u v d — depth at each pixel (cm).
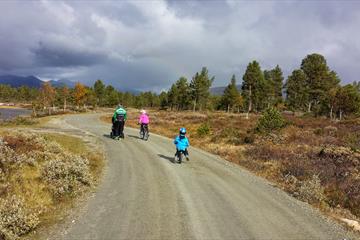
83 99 7769
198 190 994
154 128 3306
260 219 785
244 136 2361
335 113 5862
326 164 1453
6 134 1193
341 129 2694
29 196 780
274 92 8212
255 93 7062
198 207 834
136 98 12312
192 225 710
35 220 655
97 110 8631
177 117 4784
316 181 1138
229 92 8306
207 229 694
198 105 9081
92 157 1345
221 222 741
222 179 1177
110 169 1204
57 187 870
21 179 841
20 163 912
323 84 6378
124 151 1603
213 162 1527
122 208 789
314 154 1659
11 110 8031
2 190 745
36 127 2578
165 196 909
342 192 1104
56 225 667
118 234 637
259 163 1546
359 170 1348
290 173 1336
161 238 632
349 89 5653
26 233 623
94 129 2694
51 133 2033
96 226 671
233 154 1789
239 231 698
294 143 2095
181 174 1195
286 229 736
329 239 706
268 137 2225
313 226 776
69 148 1456
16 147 1027
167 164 1360
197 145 2189
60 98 7600
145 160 1411
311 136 2355
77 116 4834
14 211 646
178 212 785
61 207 773
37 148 1109
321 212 908
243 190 1048
